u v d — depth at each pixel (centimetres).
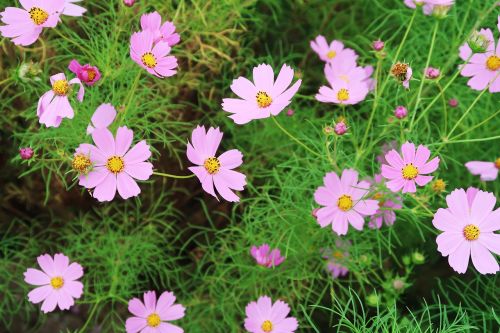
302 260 118
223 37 122
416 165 99
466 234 99
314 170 114
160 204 129
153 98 118
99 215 127
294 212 115
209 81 130
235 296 124
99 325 126
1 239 128
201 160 100
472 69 109
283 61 133
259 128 132
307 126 127
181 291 129
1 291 125
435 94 124
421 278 128
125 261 120
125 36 119
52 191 124
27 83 111
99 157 97
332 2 136
